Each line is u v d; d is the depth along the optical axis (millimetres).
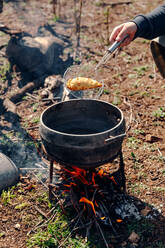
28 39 2645
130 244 1555
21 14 3672
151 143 2045
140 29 1657
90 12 3924
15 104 2354
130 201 1718
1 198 1740
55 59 2766
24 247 1563
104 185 1718
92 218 1622
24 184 1804
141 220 1641
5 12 3730
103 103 1709
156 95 2422
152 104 2342
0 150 1987
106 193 1671
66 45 3021
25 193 1766
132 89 2492
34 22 3408
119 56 2889
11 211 1692
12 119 2209
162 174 1857
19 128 2146
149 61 2818
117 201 1682
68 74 2102
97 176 1746
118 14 3850
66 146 1507
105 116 1738
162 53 1973
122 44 1678
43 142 1602
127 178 1832
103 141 1503
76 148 1501
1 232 1617
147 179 1834
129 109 2303
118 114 1664
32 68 2604
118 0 4305
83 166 1560
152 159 1938
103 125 1755
